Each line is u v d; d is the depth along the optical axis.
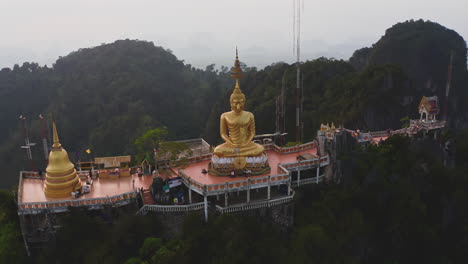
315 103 97.50
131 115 121.88
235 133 41.81
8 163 100.25
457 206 42.91
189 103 152.75
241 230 35.38
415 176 43.44
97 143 116.94
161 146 44.16
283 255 35.38
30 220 36.91
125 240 34.41
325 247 36.12
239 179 40.00
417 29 132.00
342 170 42.09
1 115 121.50
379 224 40.41
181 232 37.62
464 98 117.75
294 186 42.72
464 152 51.00
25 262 35.53
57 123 120.69
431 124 52.94
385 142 45.94
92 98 132.88
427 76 120.62
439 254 40.34
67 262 34.34
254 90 120.62
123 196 37.25
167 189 39.47
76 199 36.34
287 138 91.19
